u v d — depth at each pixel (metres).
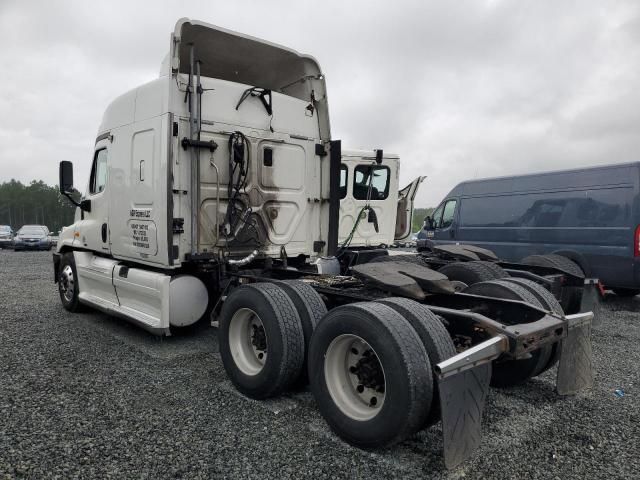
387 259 6.91
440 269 5.97
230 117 5.14
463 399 2.65
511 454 2.94
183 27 4.90
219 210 5.09
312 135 5.93
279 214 5.58
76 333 5.77
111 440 3.03
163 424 3.28
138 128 5.25
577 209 8.23
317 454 2.90
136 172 5.29
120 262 5.88
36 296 8.65
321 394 3.20
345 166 9.48
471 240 10.16
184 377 4.24
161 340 5.46
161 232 4.87
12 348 5.08
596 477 2.69
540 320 3.38
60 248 7.39
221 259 5.09
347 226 9.65
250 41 5.23
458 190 10.61
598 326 6.53
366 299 3.72
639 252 7.41
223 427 3.25
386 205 10.31
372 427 2.83
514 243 9.28
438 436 3.17
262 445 3.00
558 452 2.97
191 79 4.78
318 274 5.00
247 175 5.27
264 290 3.76
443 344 2.85
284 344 3.52
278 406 3.63
